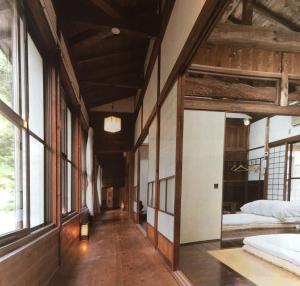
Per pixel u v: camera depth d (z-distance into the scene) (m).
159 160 3.51
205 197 3.93
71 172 4.36
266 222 4.73
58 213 2.66
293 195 6.04
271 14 3.38
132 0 3.30
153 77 4.22
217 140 4.15
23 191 1.78
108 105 7.51
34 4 1.89
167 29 3.10
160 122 3.55
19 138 1.75
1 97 1.53
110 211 10.39
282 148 6.29
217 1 1.46
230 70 3.07
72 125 4.64
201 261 2.89
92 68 4.86
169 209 2.86
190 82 3.14
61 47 2.90
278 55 3.23
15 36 1.72
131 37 4.22
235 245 3.65
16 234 1.60
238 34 2.73
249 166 7.54
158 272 2.57
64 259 2.99
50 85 2.62
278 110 3.28
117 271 2.59
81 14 3.01
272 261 2.77
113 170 12.84
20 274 1.52
